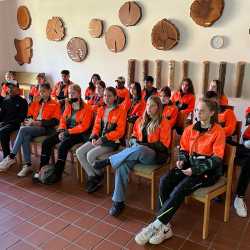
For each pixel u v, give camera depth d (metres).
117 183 2.48
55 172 3.06
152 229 2.12
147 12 4.74
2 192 2.90
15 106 3.61
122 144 2.93
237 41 4.11
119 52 5.17
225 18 4.12
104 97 2.95
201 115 2.22
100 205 2.66
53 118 3.44
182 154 2.36
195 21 4.30
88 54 5.55
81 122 3.17
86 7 5.34
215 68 4.34
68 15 5.60
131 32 4.96
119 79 4.34
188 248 2.09
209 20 4.19
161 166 2.54
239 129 2.95
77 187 3.01
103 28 5.25
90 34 5.40
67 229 2.31
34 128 3.32
